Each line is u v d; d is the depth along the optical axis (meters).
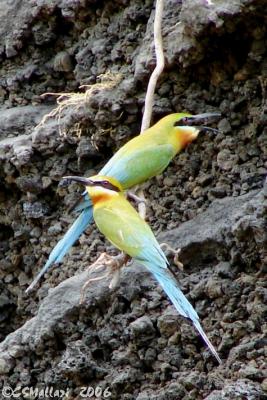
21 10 13.80
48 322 11.70
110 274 10.81
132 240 9.92
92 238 12.58
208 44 11.92
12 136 13.47
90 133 12.80
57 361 11.73
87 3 13.18
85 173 12.91
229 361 10.88
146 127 11.02
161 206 12.30
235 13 11.52
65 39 13.61
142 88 12.45
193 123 11.14
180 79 12.31
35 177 13.02
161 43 11.59
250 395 10.38
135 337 11.34
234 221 11.39
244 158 12.04
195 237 11.63
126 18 12.92
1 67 13.98
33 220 13.14
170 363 11.20
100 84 12.70
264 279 11.15
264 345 10.83
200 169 12.24
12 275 13.38
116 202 10.16
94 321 11.66
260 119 11.92
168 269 9.73
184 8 11.84
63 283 11.95
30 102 13.84
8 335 12.41
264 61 11.87
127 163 10.64
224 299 11.22
